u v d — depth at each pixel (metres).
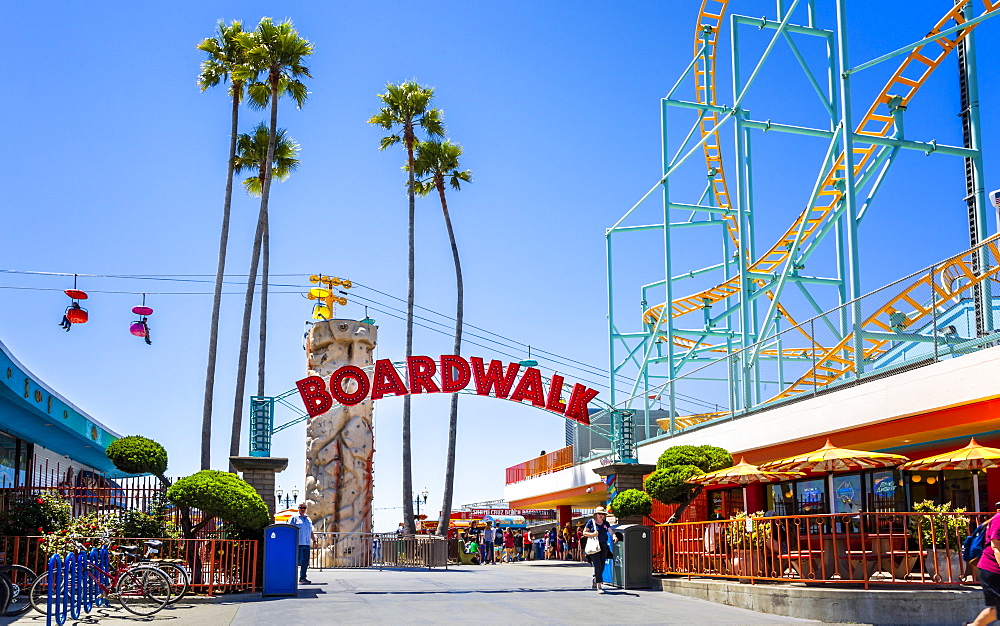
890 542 16.12
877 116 31.00
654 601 18.30
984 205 27.52
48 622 13.20
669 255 36.66
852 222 25.70
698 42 40.97
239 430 38.84
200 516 21.78
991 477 19.81
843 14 27.66
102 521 20.39
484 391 26.19
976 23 25.77
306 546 23.56
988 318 18.94
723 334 40.88
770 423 24.80
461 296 50.56
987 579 11.17
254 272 39.84
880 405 20.39
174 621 15.19
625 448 26.97
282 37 41.22
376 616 15.86
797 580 16.69
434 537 35.91
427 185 51.66
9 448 30.12
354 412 39.12
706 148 42.84
